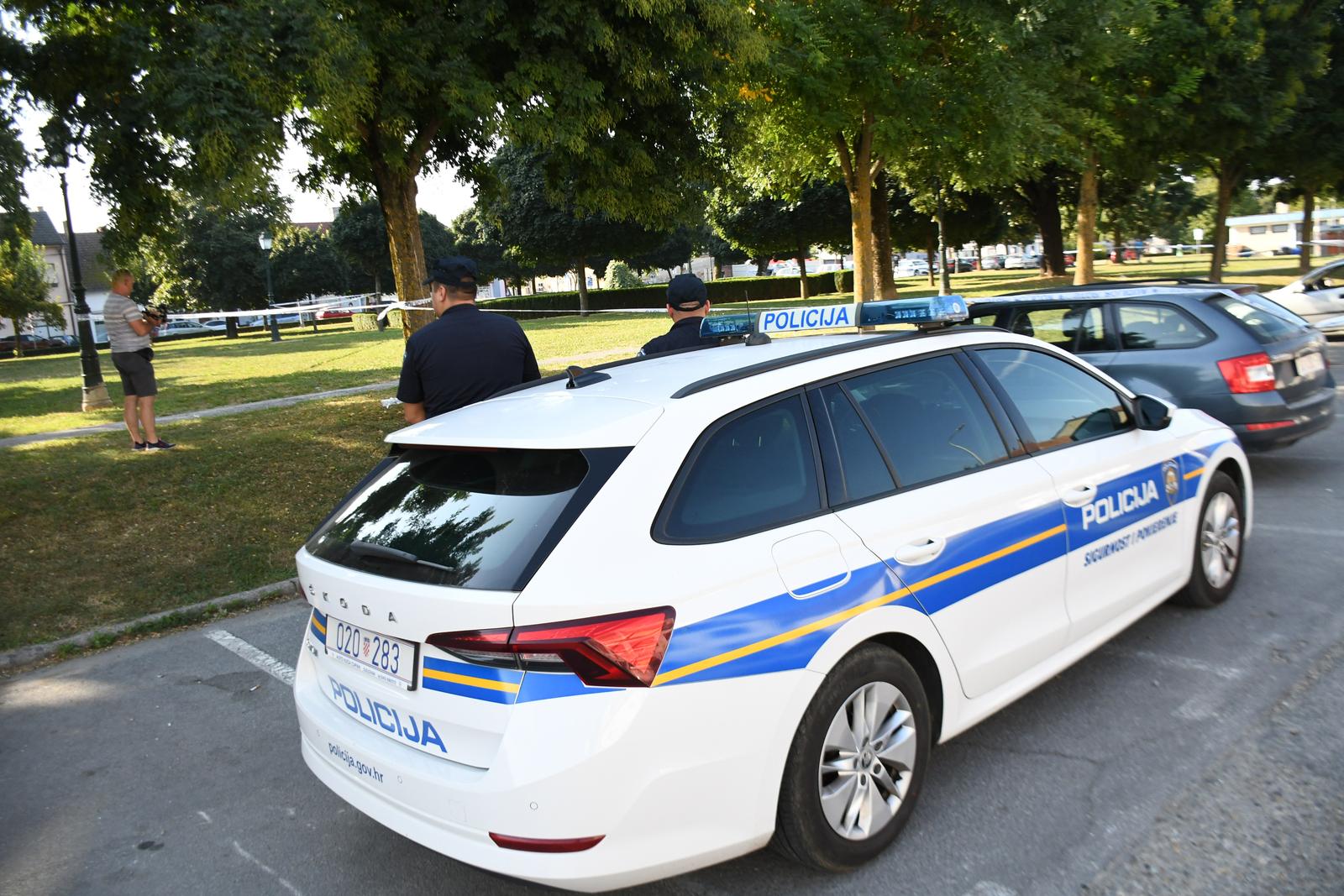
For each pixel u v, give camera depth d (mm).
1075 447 4043
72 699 5051
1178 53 20859
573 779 2404
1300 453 8531
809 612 2791
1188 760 3588
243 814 3785
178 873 3395
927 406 3557
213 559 7078
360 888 3232
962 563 3299
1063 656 3842
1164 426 4375
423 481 3090
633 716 2449
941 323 3945
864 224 17578
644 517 2650
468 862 2523
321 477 9078
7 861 3543
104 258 8914
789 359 3359
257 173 7527
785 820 2807
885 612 2994
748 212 44094
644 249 46844
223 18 7426
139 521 7871
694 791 2555
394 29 8500
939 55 15297
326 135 8805
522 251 47250
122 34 7488
